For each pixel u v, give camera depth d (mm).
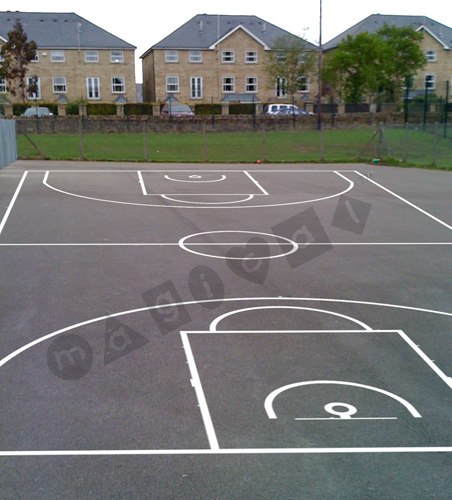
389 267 14219
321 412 7297
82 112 50469
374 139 37062
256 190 24469
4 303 11117
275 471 6094
